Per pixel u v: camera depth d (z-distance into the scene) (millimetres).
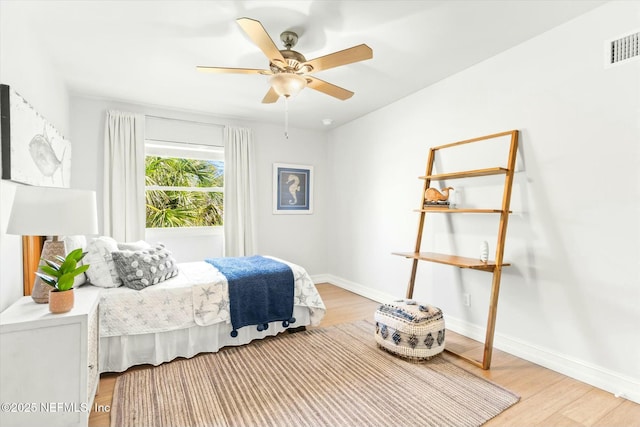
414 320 2488
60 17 2135
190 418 1819
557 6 2070
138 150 3852
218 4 2008
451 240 3133
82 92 3494
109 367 2303
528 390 2105
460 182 3031
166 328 2447
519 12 2121
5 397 1442
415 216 3592
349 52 1996
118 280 2432
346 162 4805
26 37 2088
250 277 2852
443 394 2053
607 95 2064
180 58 2729
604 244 2094
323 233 5273
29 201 1556
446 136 3191
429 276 3383
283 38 2322
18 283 1942
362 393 2068
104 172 3674
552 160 2352
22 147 1883
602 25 2078
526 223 2518
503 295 2686
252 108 4074
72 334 1547
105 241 2480
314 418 1822
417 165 3543
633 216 1968
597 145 2117
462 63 2865
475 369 2387
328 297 4371
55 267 1676
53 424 1513
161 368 2391
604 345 2098
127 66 2873
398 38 2424
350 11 2084
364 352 2672
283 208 4922
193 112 4230
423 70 3002
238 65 2867
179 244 4234
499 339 2713
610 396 2027
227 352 2666
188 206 4336
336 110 4176
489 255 2762
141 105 3928
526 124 2508
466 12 2113
